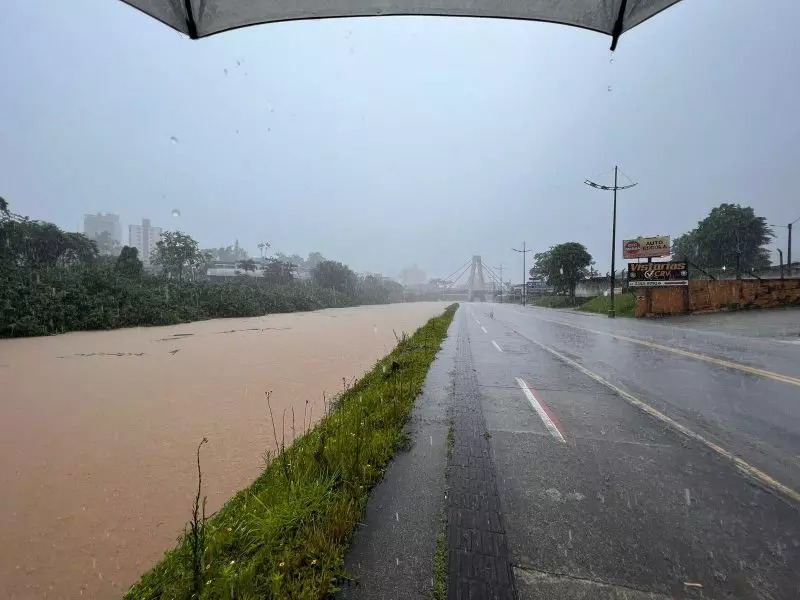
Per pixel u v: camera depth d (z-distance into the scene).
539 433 4.12
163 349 10.62
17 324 12.55
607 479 3.12
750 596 1.92
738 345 10.03
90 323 14.71
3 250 17.20
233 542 2.33
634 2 1.85
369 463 3.30
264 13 1.86
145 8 1.77
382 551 2.24
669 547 2.28
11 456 3.97
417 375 6.82
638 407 5.04
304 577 2.01
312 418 5.11
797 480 3.10
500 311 36.00
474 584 1.98
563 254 38.56
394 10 1.90
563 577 2.04
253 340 12.71
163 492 3.29
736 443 3.85
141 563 2.47
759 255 35.06
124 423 4.90
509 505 2.73
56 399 5.90
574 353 9.50
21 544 2.65
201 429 4.71
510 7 1.92
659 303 20.42
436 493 2.89
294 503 2.65
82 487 3.36
